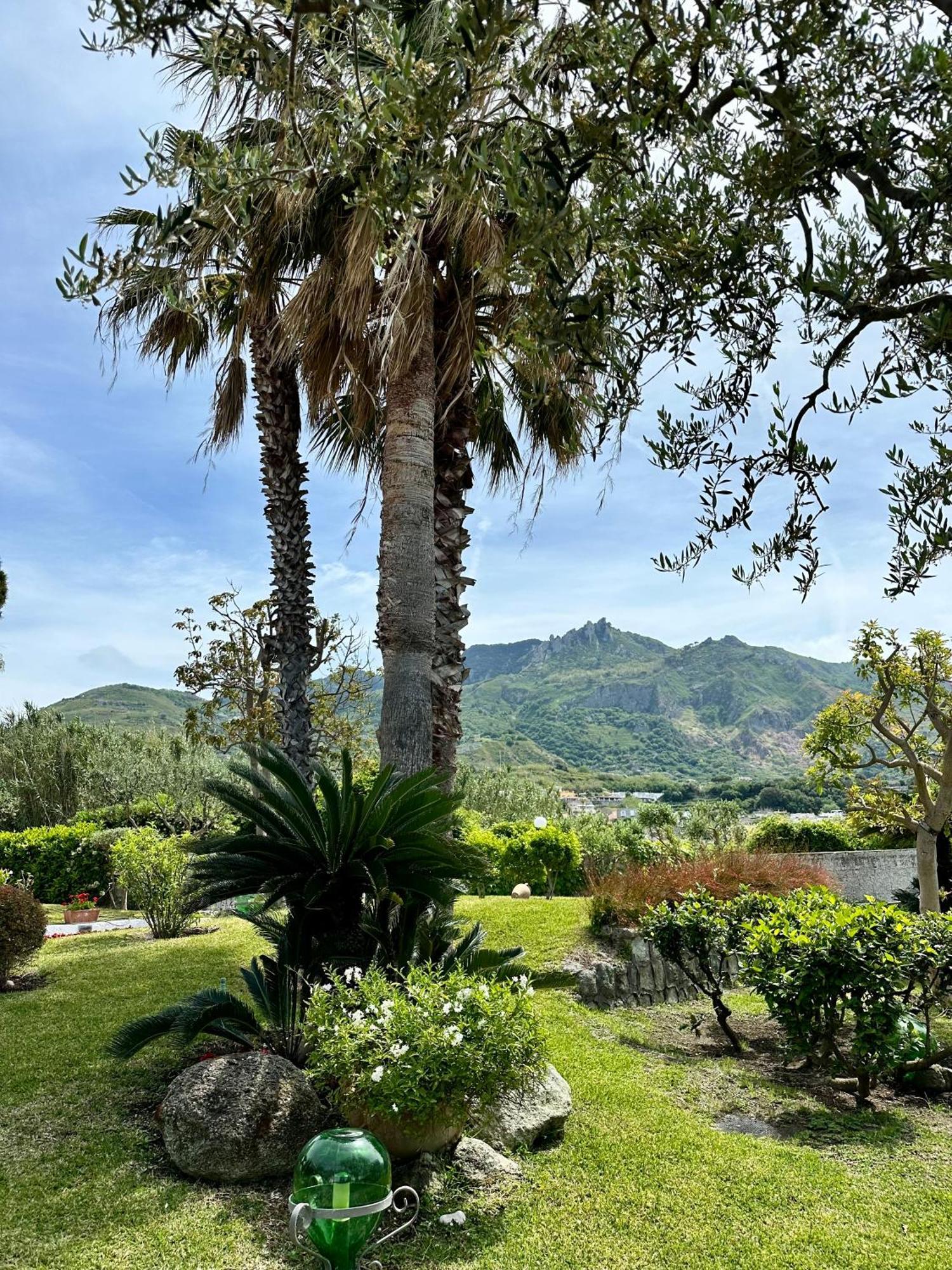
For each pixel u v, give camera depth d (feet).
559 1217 13.55
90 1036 21.31
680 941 27.04
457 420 24.26
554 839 49.19
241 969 19.13
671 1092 21.01
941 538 7.16
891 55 6.41
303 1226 8.38
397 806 17.10
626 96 6.39
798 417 7.78
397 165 6.70
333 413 26.14
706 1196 14.52
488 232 17.97
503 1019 14.74
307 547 32.53
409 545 21.21
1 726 81.10
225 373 32.40
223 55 7.16
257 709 53.98
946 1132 18.81
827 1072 23.22
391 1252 12.18
